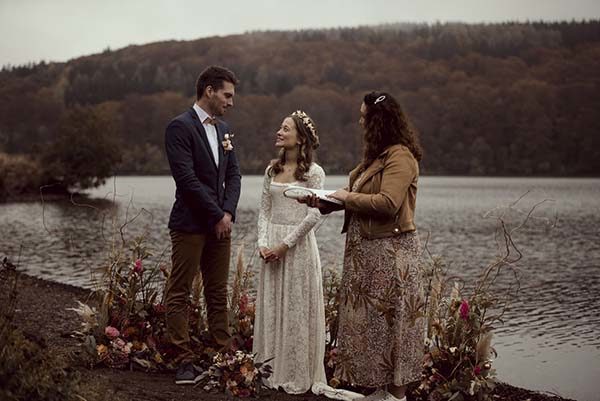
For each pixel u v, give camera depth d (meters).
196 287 5.39
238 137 100.38
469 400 4.63
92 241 20.69
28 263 15.09
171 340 4.92
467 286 12.63
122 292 5.30
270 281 4.98
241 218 34.06
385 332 4.30
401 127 4.34
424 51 146.88
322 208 4.50
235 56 142.75
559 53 147.25
